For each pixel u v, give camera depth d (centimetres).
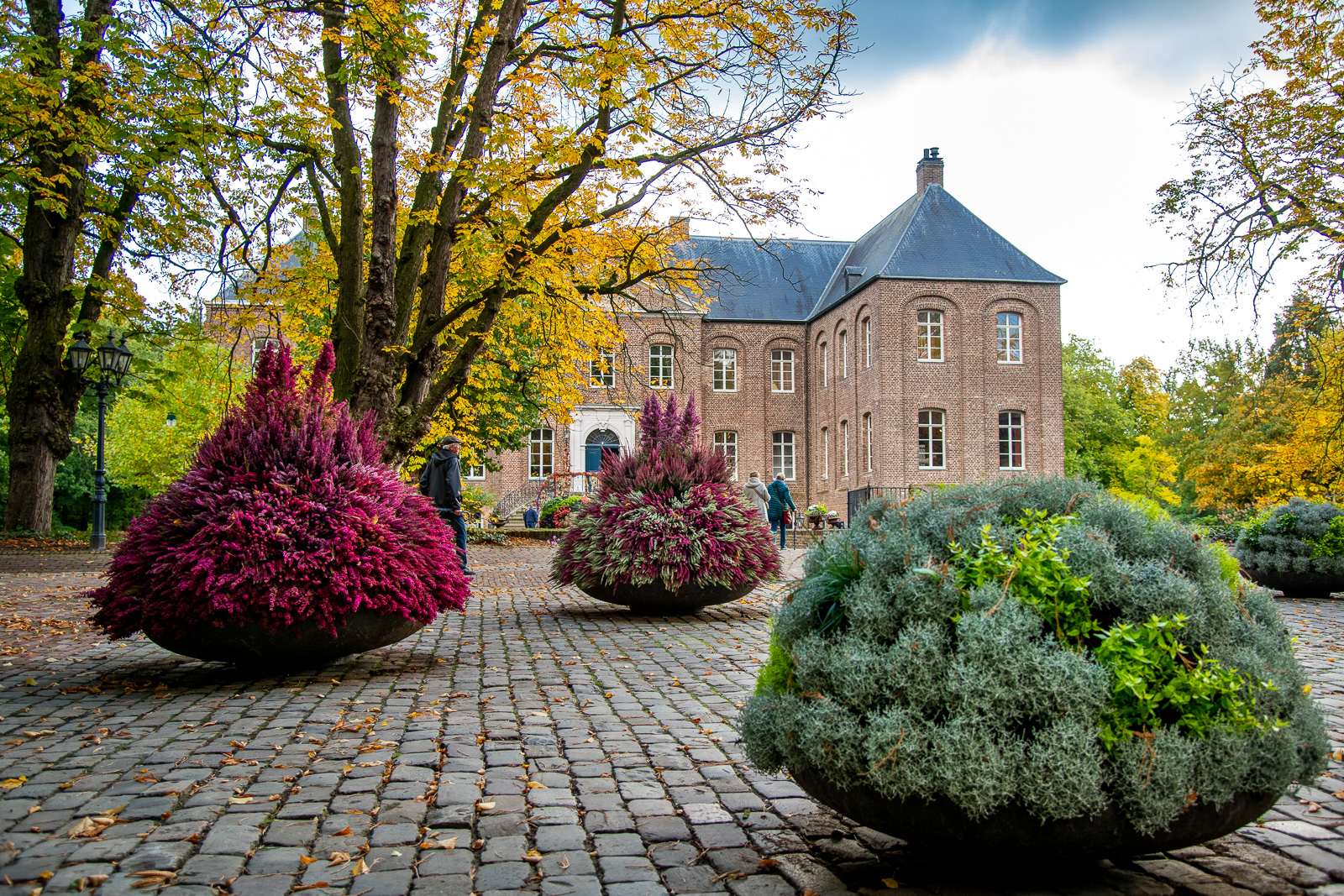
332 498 575
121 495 4956
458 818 321
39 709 493
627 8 1085
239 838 298
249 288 1258
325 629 557
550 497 3528
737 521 929
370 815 324
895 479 3472
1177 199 1448
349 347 1041
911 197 4022
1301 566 1080
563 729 456
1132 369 5088
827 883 265
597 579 918
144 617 540
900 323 3531
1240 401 3244
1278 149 1384
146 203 1487
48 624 827
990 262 3625
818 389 4159
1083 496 290
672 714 492
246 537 548
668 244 1269
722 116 1098
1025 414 3591
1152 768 233
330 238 1134
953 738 238
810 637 277
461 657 682
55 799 336
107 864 274
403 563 590
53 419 1736
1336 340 1797
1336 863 277
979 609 252
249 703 511
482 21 1020
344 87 1052
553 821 319
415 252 1066
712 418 4162
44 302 1697
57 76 1191
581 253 1220
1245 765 240
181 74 1026
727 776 375
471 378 1711
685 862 283
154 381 1858
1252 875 268
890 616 265
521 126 1086
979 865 278
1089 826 239
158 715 480
